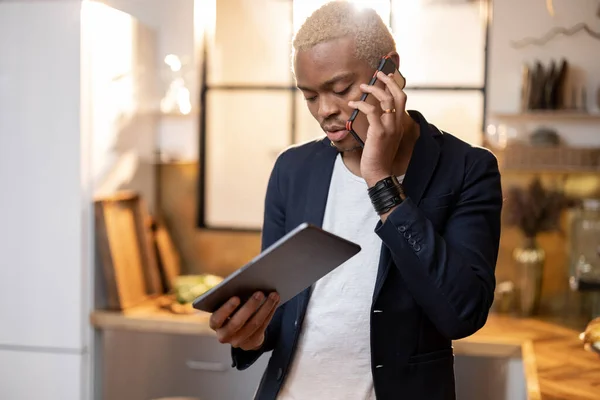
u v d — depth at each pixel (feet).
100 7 9.35
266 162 10.84
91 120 9.32
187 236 11.09
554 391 6.13
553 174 9.96
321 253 4.03
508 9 9.90
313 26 4.32
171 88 10.36
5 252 9.43
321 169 4.89
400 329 4.57
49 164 9.26
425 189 4.58
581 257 9.35
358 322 4.65
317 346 4.71
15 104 9.31
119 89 9.94
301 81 4.41
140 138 10.46
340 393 4.66
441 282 4.21
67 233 9.26
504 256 10.14
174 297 10.38
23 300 9.41
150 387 9.41
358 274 4.66
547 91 9.48
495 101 9.99
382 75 4.29
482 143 9.83
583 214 9.37
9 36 9.27
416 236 4.22
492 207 4.66
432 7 10.12
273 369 4.85
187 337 9.32
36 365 9.41
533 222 9.89
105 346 9.48
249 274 4.03
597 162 9.45
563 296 9.99
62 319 9.32
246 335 4.46
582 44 9.75
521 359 8.45
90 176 9.35
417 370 4.60
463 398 8.60
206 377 9.31
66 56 9.13
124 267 9.81
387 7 10.19
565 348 8.09
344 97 4.38
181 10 10.34
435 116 10.24
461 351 8.55
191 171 11.01
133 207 10.32
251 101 10.80
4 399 9.52
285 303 4.92
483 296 4.35
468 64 10.12
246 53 10.75
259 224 10.92
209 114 10.91
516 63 9.93
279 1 10.60
